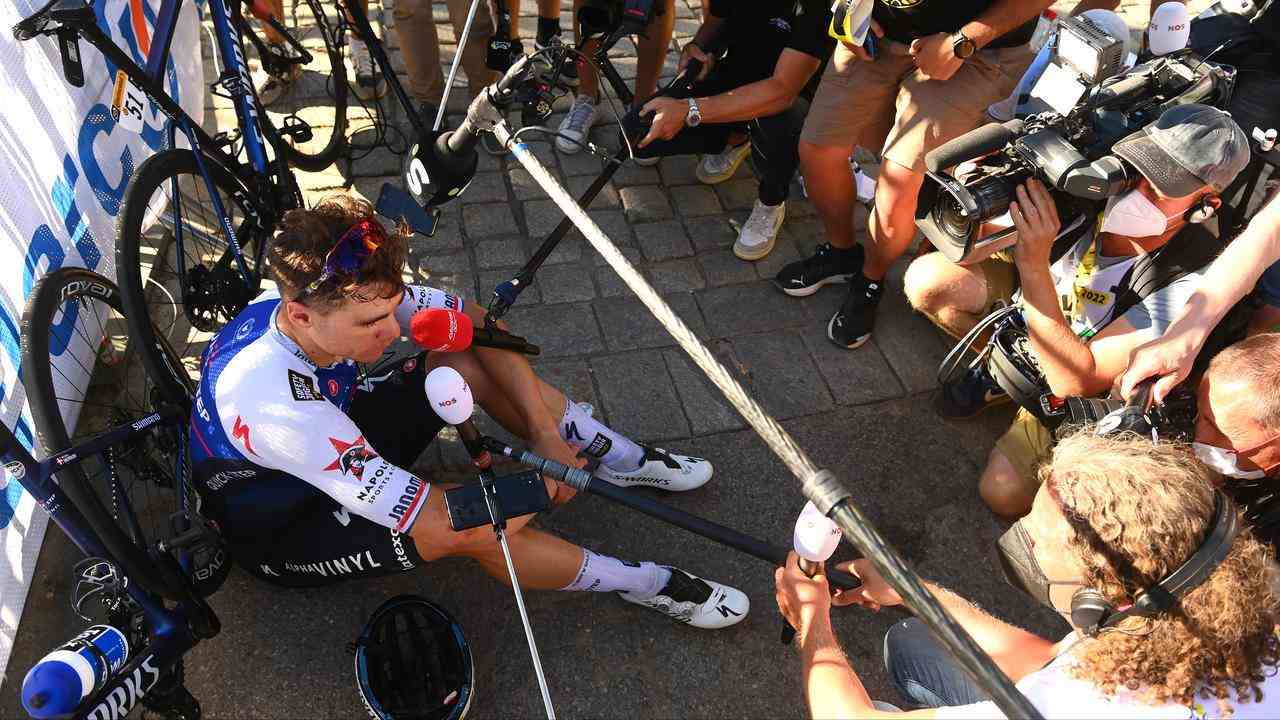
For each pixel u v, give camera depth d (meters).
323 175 3.89
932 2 2.82
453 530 1.97
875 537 1.27
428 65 3.97
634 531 2.87
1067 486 1.46
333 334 1.88
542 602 2.66
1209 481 1.43
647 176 4.07
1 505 2.42
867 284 3.41
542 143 4.14
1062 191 2.42
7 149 2.53
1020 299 2.84
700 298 3.60
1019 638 1.95
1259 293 2.51
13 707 2.41
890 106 3.32
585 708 2.47
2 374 2.50
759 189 3.69
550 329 3.40
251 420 1.96
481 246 3.66
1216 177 2.19
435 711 2.26
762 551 2.20
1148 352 2.35
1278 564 2.00
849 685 1.72
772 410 3.23
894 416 3.27
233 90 3.13
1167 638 1.33
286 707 2.42
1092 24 2.42
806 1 3.18
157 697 2.10
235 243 2.93
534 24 4.78
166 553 2.22
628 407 3.19
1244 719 1.34
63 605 2.59
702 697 2.53
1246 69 2.63
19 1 2.63
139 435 2.36
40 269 2.70
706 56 3.56
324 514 2.23
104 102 3.11
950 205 2.50
